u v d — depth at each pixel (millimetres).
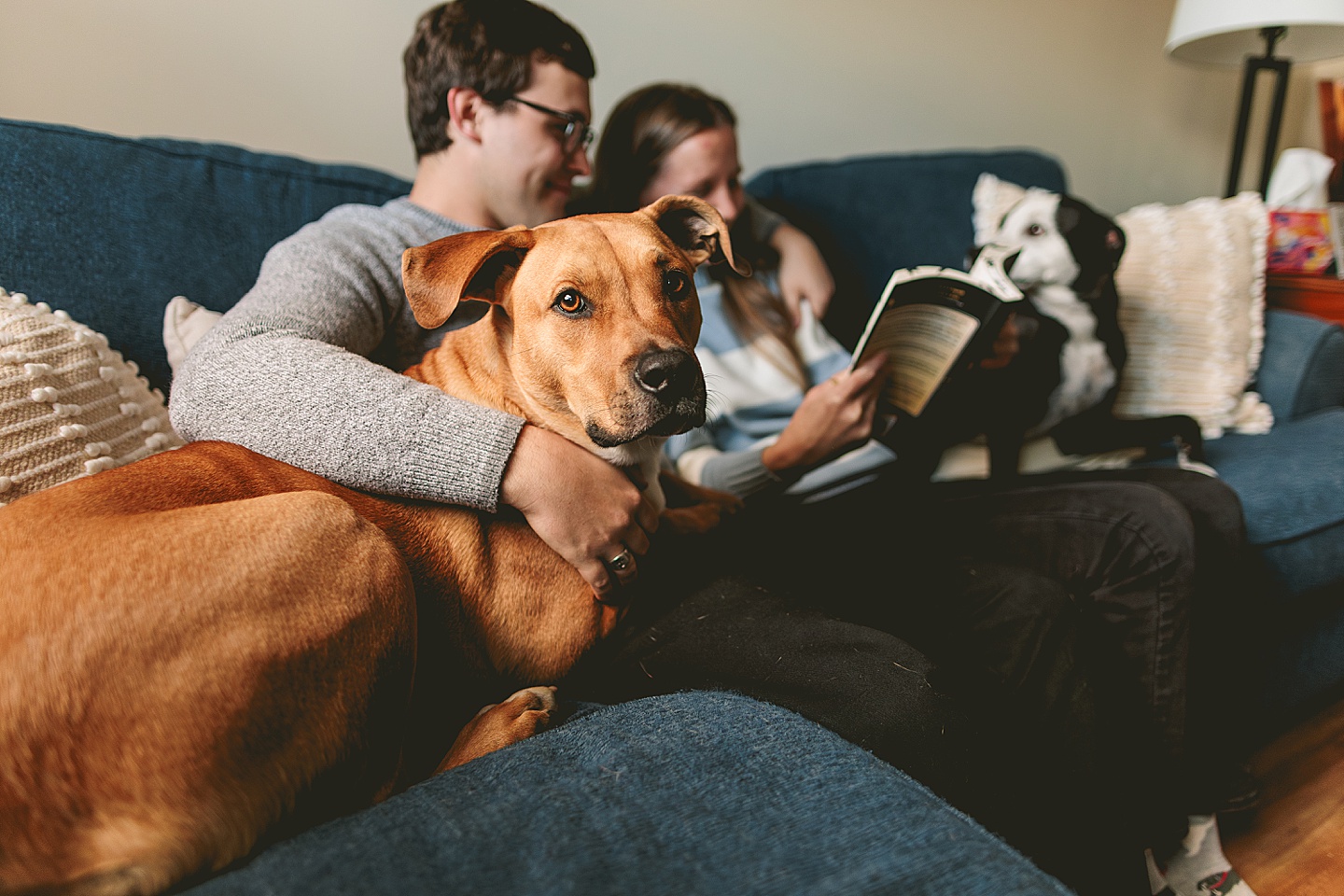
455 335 1189
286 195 1446
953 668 1104
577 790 697
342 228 1268
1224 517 1446
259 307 1082
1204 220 2070
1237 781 1391
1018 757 1081
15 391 936
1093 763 1110
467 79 1299
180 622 692
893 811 673
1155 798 1277
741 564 1285
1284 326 2156
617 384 962
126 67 1586
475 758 802
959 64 2840
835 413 1389
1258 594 1587
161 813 643
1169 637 1285
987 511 1443
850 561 1321
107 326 1237
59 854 612
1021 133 3082
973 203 2256
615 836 628
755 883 580
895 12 2629
